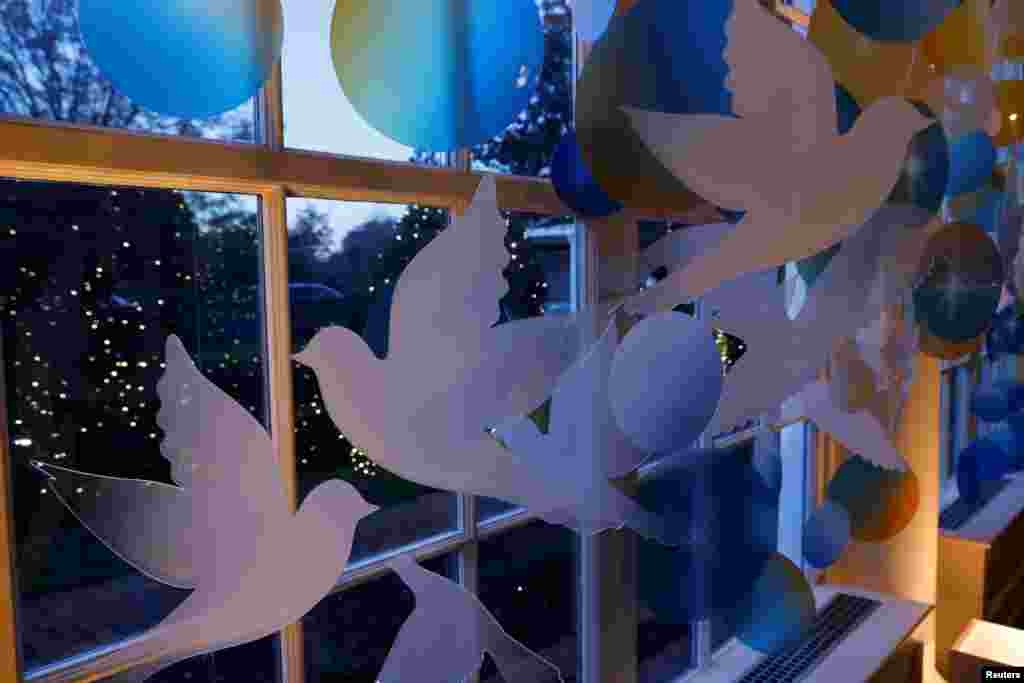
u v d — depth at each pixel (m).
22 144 0.60
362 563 0.99
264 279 0.82
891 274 1.49
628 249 1.14
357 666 1.01
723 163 1.09
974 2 1.67
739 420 1.25
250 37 0.63
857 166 1.30
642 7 1.00
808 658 1.61
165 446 0.63
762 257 1.20
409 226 0.96
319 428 0.86
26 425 0.70
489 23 0.75
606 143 1.00
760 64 1.11
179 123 0.74
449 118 0.74
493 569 1.20
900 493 1.80
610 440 1.04
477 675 0.91
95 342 0.74
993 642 1.90
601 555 1.27
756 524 1.40
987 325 1.85
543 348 0.91
